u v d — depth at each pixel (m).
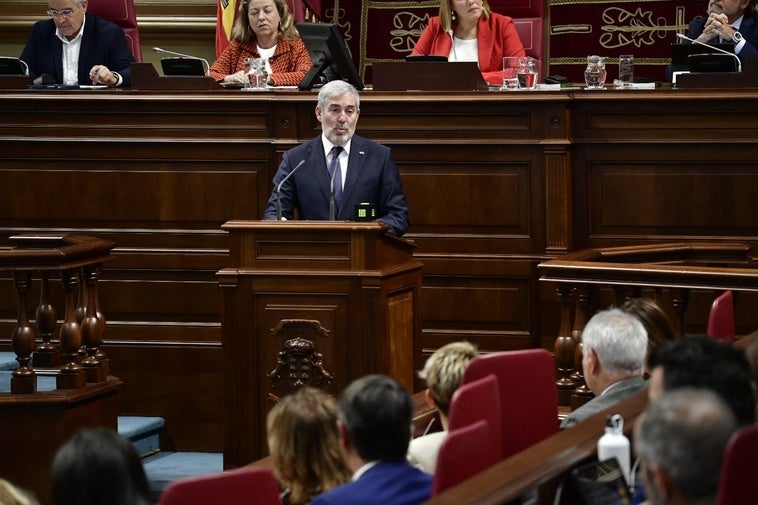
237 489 7.67
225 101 19.25
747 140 18.48
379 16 27.38
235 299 15.21
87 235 19.70
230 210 19.38
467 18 21.52
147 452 19.05
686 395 5.89
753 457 5.73
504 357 10.01
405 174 19.16
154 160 19.50
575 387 15.59
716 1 21.20
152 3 26.50
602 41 26.62
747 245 17.66
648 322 12.09
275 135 19.22
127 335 19.58
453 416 8.45
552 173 18.72
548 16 26.78
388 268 15.26
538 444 8.59
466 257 19.00
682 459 5.73
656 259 17.12
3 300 19.81
